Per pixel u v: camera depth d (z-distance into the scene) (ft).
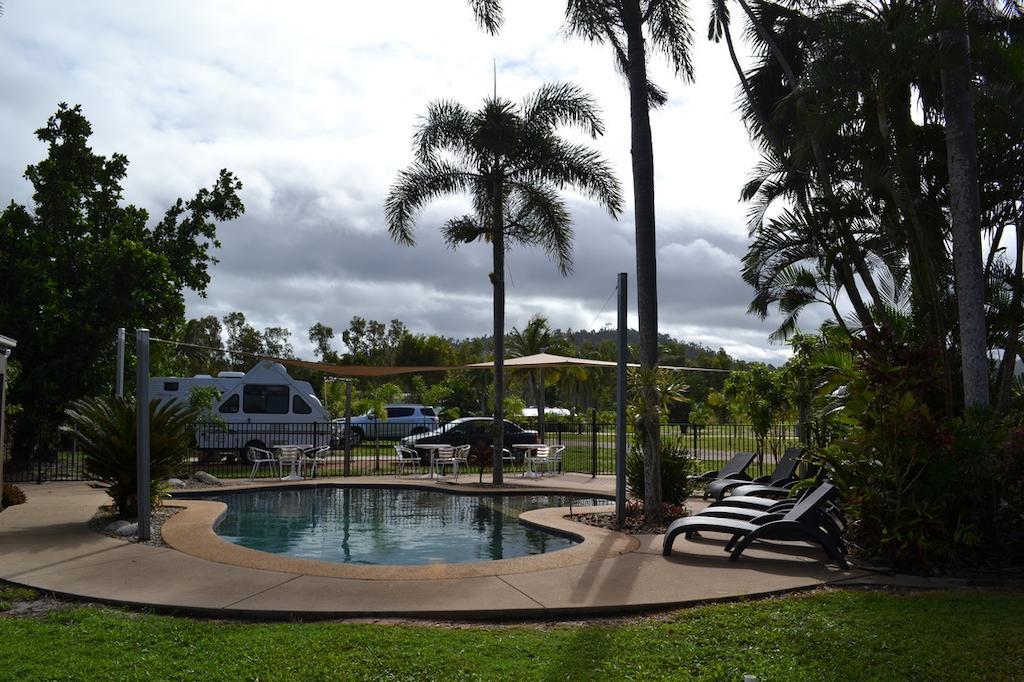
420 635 18.48
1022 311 36.58
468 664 16.39
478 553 33.12
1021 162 35.76
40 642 17.83
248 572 25.52
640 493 41.60
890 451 27.78
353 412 128.57
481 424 80.28
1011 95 32.63
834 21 34.40
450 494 54.13
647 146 38.63
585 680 15.46
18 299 70.64
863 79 35.04
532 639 18.35
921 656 16.80
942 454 27.12
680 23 43.37
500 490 53.21
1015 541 27.99
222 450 77.56
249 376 80.12
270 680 15.46
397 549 34.17
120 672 15.90
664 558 28.14
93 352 74.13
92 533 33.19
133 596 22.22
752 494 38.34
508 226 61.41
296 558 27.96
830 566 26.84
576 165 59.41
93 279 75.36
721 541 31.83
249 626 19.54
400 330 265.13
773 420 58.70
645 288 38.09
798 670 16.14
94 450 36.45
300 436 79.41
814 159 41.83
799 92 38.60
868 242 43.09
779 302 50.55
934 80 38.24
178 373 93.35
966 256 31.89
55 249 75.36
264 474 67.87
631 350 177.58
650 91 44.52
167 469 38.29
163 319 81.35
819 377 47.50
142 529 31.65
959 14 31.22
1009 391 35.47
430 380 218.59
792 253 45.85
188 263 86.99
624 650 17.43
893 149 35.24
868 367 28.43
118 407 37.22
